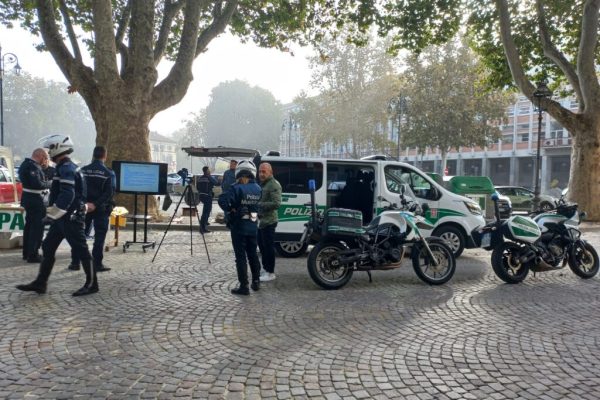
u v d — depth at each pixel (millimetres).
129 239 11297
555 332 4906
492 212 13797
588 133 17797
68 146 5895
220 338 4582
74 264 7539
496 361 4109
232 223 6266
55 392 3395
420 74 36594
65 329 4730
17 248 9555
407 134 37688
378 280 7391
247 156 15961
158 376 3699
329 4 19391
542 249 7410
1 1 18609
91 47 19719
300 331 4844
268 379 3684
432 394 3480
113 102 14195
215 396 3383
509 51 18562
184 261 8594
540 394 3500
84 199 6008
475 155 57781
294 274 7738
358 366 3963
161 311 5426
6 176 16344
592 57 17375
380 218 7059
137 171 9680
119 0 19094
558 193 18641
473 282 7340
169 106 15336
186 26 15344
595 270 7766
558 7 19391
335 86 47438
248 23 20203
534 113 51500
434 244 7312
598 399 3428
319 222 6887
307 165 9180
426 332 4867
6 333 4574
